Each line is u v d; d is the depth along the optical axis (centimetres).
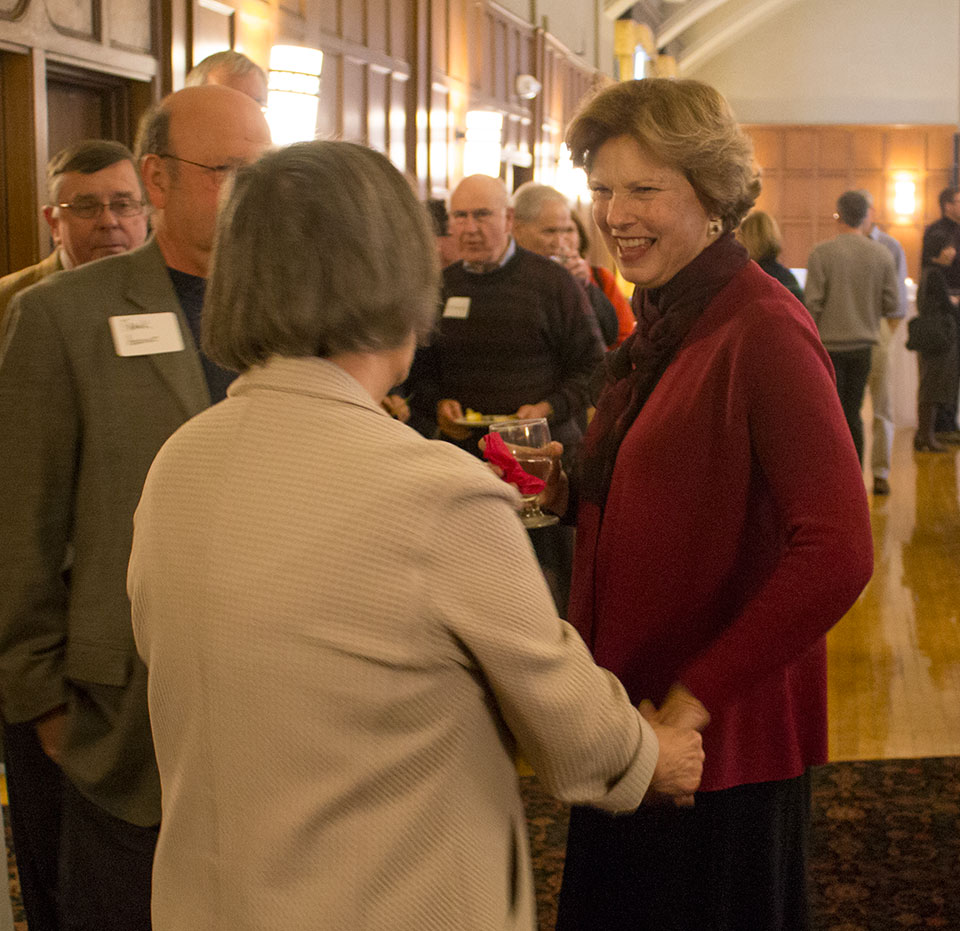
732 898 149
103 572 165
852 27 1772
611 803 110
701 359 143
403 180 108
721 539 142
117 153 269
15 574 162
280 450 102
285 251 103
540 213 442
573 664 104
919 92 1770
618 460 150
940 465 812
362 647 96
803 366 136
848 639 448
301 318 102
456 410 350
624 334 484
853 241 653
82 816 172
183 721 105
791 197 1800
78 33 362
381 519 97
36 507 163
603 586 151
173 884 107
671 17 1548
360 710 97
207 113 170
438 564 97
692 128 142
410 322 107
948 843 288
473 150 704
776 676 147
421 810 98
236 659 99
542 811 304
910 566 551
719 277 146
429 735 99
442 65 712
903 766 333
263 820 98
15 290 284
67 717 167
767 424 137
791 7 1777
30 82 342
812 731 153
